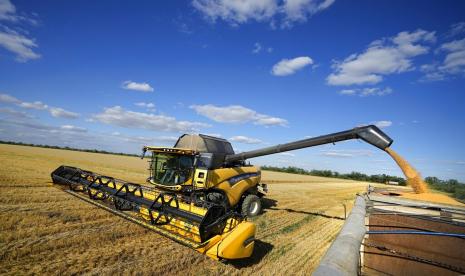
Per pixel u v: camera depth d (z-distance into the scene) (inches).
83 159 1374.3
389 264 162.6
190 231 206.5
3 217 259.9
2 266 171.6
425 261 152.9
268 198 605.0
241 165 415.8
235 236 192.1
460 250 145.0
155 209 240.4
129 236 248.1
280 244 272.7
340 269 74.2
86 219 284.2
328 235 325.7
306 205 555.2
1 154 1058.1
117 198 276.2
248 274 198.8
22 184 441.7
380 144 281.0
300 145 345.7
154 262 199.5
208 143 361.4
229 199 354.6
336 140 321.4
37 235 226.1
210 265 206.1
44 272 169.8
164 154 344.2
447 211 160.6
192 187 314.5
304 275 205.2
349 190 1136.8
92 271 176.9
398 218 164.6
